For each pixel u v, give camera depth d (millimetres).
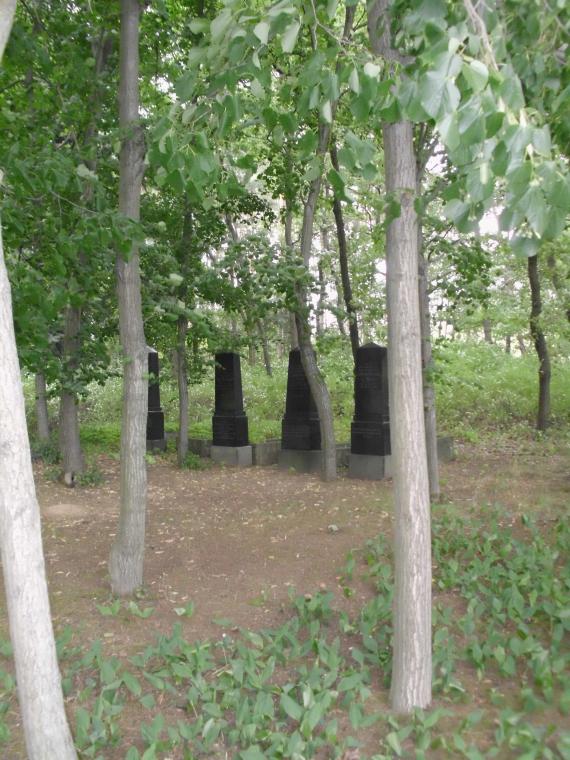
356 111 2773
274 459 12922
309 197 10344
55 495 9711
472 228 2695
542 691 3836
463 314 14297
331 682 3852
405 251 3576
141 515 5738
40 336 5258
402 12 3107
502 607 4977
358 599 5453
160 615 5262
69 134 7242
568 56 3322
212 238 11867
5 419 2703
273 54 3730
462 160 2402
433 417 9047
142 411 5754
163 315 6340
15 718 3824
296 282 10102
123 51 5766
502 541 6531
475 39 2426
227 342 12055
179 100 3357
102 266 6785
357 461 10898
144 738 3426
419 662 3639
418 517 3605
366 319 12953
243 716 3531
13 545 2760
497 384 16859
